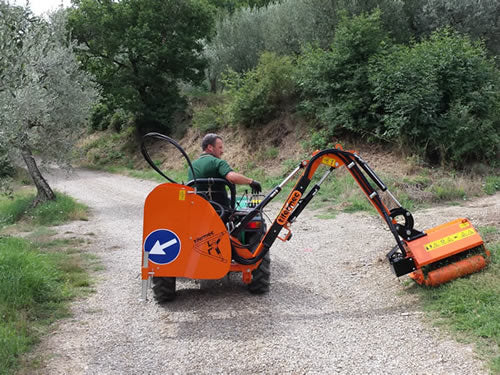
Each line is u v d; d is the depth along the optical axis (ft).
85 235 33.71
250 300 17.65
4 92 28.07
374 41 52.26
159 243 16.17
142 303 17.92
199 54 107.55
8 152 33.24
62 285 19.98
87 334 15.03
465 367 11.62
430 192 38.06
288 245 26.76
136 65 100.83
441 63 47.14
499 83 49.98
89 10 96.07
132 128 108.78
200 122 83.41
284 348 13.47
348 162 17.19
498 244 18.49
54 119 48.24
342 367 12.21
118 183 74.95
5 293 17.04
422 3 76.84
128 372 12.48
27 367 12.74
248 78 69.15
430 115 45.19
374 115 50.55
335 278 20.02
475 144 45.01
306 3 72.28
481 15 74.28
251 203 20.81
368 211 34.91
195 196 16.06
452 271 16.25
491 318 13.43
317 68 54.54
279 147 62.18
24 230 38.11
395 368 11.96
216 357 13.14
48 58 46.16
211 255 16.30
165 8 99.14
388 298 16.89
